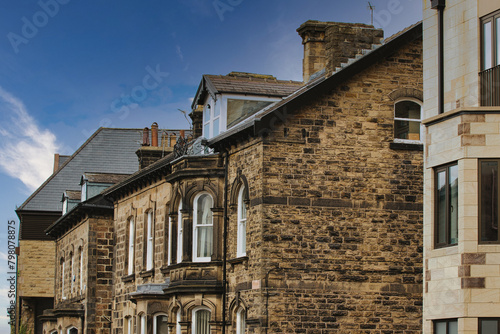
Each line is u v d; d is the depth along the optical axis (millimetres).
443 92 23562
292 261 27422
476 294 21219
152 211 36969
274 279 27219
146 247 37375
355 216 28109
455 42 23328
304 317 27219
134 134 63281
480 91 22297
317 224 27766
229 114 31969
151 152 43344
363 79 28844
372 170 28484
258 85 32688
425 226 22859
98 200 43375
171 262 32000
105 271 42938
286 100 28812
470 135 21734
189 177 31234
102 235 43156
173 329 31344
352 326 27531
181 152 32969
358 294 27734
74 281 46188
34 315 60188
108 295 42781
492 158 21594
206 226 31156
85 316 42312
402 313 27984
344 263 27766
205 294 30172
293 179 27828
